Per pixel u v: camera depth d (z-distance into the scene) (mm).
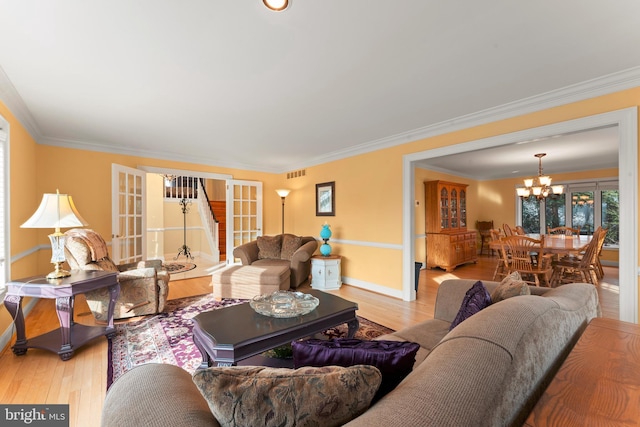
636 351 997
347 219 4859
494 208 8133
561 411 694
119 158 4547
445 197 6375
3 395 1815
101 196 4352
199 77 2301
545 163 6020
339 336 2705
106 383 1950
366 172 4500
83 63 2086
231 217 5746
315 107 2932
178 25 1668
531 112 2750
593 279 4254
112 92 2576
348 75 2268
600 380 821
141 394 825
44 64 2096
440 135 3516
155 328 2885
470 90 2535
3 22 1614
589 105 2420
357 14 1574
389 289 4156
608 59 2029
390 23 1652
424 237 6375
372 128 3629
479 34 1752
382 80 2346
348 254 4848
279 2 1479
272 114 3127
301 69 2182
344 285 4785
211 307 3539
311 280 4730
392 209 4105
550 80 2344
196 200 8305
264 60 2055
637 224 2197
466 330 930
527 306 1101
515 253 4191
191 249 8172
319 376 726
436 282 5020
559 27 1680
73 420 1603
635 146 2197
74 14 1562
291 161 5820
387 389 846
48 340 2385
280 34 1758
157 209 7484
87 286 2365
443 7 1519
